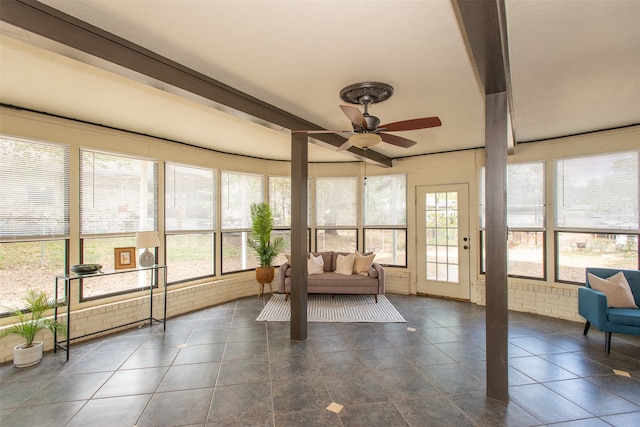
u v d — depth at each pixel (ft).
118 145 13.33
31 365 10.03
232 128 13.29
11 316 10.56
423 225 19.30
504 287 8.18
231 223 18.38
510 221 16.57
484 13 4.80
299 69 8.12
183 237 16.03
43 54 7.27
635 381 9.20
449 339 12.25
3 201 10.39
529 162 15.99
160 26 6.27
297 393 8.53
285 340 12.16
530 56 7.62
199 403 8.08
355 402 8.13
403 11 5.79
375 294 17.42
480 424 7.28
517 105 10.94
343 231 21.11
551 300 15.12
